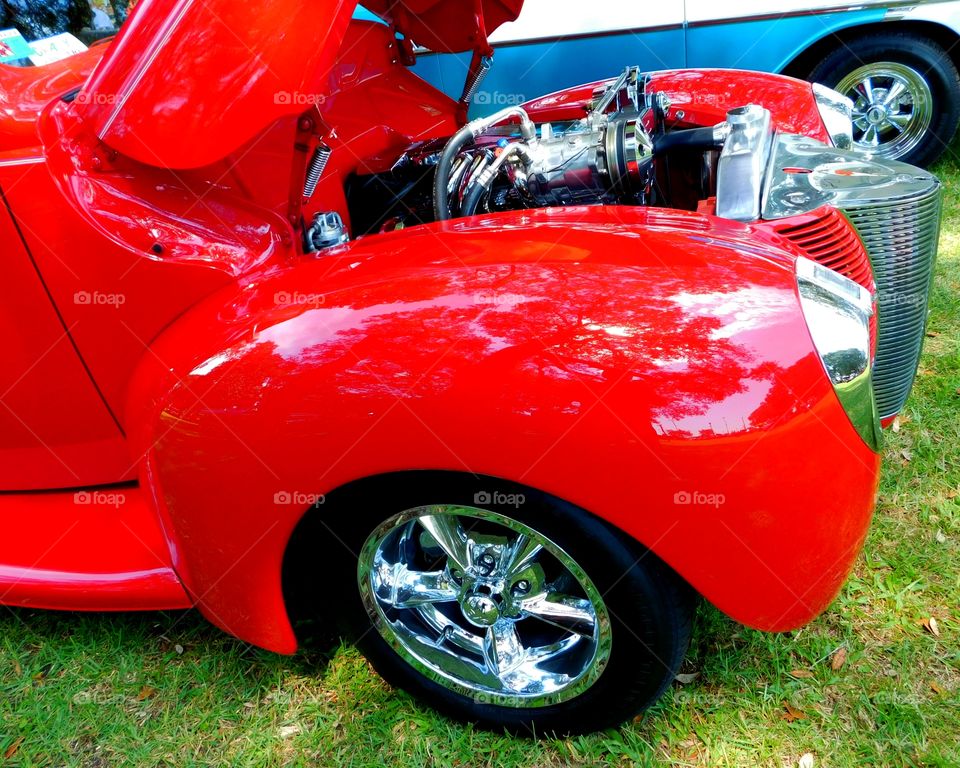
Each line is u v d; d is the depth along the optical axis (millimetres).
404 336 1287
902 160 4230
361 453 1303
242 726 1729
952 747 1489
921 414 2428
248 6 1387
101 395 1771
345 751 1643
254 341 1390
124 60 1438
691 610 1365
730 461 1160
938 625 1747
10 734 1771
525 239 1473
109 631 2021
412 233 1642
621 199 1920
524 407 1200
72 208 1562
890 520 2051
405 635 1607
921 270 1858
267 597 1560
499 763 1571
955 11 3826
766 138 1935
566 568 1349
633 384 1172
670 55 4203
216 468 1421
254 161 1772
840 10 3938
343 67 2350
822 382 1214
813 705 1604
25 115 1724
